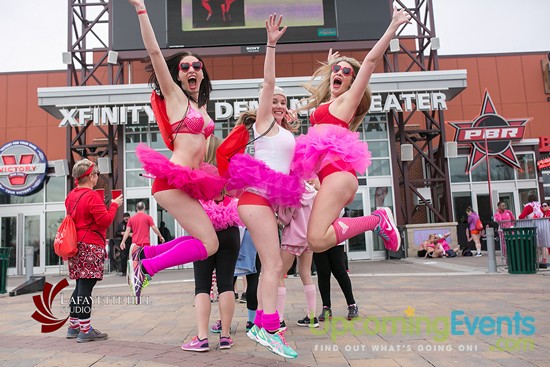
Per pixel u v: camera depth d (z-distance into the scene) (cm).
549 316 504
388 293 731
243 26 1712
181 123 378
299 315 568
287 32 1714
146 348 418
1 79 2012
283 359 368
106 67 2031
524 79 2128
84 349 418
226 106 1555
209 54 1700
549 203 1959
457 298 649
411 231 1620
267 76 363
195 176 358
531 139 1939
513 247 973
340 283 526
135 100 1548
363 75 378
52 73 2017
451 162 1955
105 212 473
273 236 351
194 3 1720
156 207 1636
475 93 2111
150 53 369
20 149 1750
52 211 1766
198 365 354
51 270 1739
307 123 1683
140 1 367
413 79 1588
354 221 377
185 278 1207
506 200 1931
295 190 356
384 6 1742
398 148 1739
